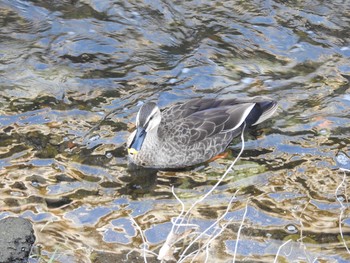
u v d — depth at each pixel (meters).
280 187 12.17
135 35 15.84
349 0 16.84
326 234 11.20
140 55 15.29
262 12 16.55
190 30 16.05
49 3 16.61
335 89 14.46
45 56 15.08
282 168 12.60
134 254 10.68
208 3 16.80
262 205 11.76
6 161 12.38
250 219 11.45
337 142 13.18
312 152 12.96
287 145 13.12
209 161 12.87
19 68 14.69
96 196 11.84
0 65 14.72
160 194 12.01
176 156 12.64
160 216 11.49
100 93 14.20
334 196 11.98
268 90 14.42
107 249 10.73
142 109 12.52
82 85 14.37
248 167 12.64
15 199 11.59
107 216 11.41
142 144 12.18
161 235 11.09
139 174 12.45
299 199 11.91
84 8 16.50
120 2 16.70
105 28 15.97
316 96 14.27
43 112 13.59
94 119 13.53
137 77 14.69
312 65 15.12
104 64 14.97
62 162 12.48
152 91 14.33
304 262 10.64
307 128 13.50
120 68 14.89
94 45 15.46
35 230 10.98
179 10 16.56
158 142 12.64
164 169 12.68
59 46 15.38
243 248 10.86
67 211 11.45
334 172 12.51
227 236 11.07
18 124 13.26
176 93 14.30
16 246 10.48
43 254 10.54
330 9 16.64
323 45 15.66
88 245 10.79
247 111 13.19
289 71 14.95
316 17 16.41
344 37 15.89
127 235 11.05
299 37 15.88
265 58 15.32
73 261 10.46
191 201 11.85
